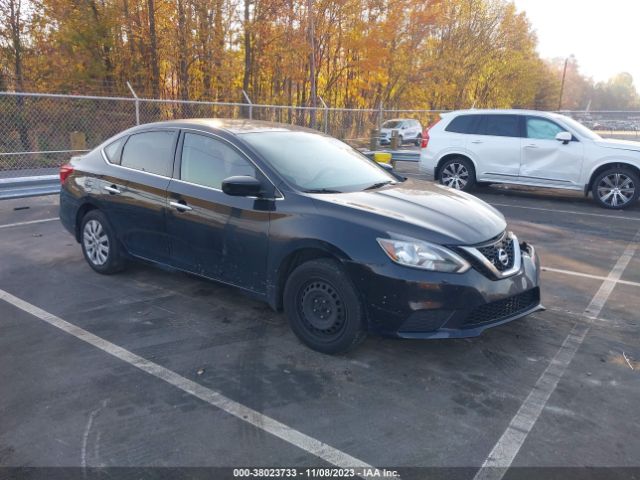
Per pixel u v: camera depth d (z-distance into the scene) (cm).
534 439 292
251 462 270
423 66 3284
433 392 339
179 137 479
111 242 533
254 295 424
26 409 314
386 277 348
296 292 391
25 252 641
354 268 356
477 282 352
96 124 1441
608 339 423
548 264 630
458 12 3544
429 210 390
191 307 474
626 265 630
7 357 378
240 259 422
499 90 4356
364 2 2764
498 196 1129
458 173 1145
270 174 413
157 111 1524
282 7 2450
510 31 3878
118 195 512
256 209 406
